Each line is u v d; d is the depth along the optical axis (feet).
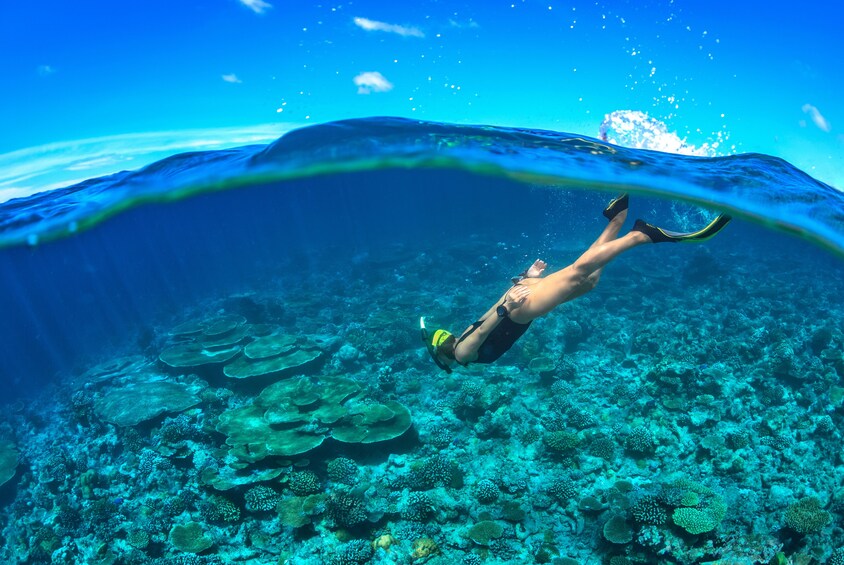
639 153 20.16
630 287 49.42
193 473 26.86
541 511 22.56
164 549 23.43
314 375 34.17
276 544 22.20
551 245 73.10
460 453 26.48
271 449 25.45
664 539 19.17
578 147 19.33
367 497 23.38
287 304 51.72
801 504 20.30
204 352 39.24
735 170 18.56
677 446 25.41
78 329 86.89
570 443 25.30
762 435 25.82
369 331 40.91
